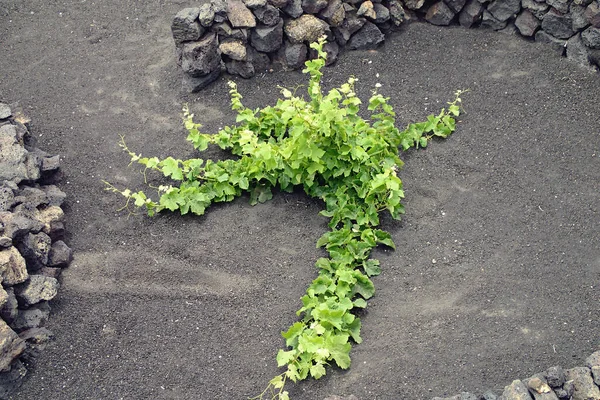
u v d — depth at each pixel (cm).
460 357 498
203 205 559
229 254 544
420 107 620
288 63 641
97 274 536
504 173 580
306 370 486
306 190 564
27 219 518
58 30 688
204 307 521
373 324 511
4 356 479
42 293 511
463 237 548
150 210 559
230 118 617
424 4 672
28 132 596
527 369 493
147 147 602
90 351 504
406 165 585
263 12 616
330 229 553
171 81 642
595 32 628
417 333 508
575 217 557
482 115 613
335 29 648
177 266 539
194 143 581
